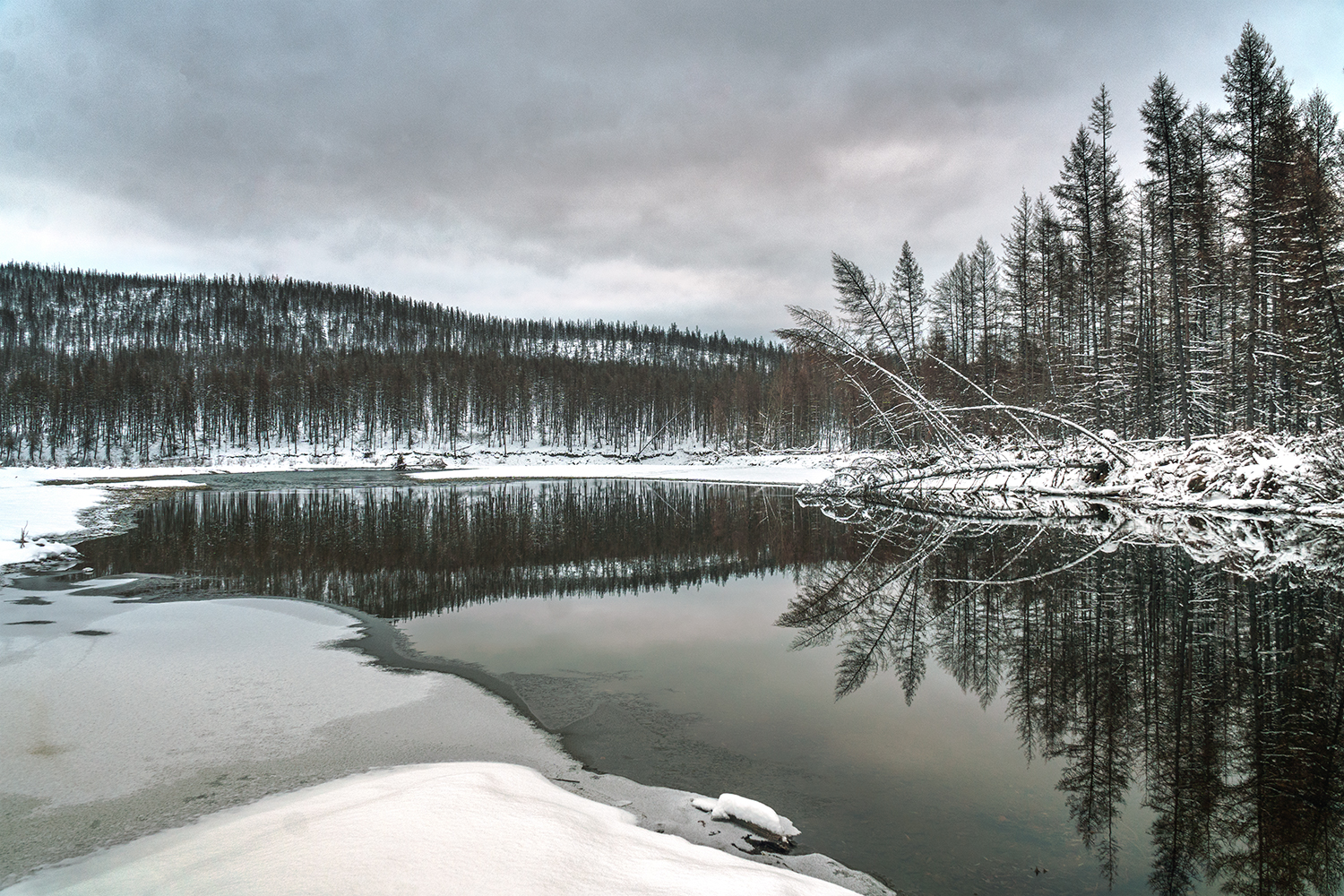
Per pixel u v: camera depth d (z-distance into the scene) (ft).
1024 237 120.26
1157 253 100.78
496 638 28.96
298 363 338.34
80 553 52.39
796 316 75.00
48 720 18.93
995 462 75.77
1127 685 21.85
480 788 13.41
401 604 35.70
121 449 278.46
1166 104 83.61
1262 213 70.49
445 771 15.31
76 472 158.20
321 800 13.33
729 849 12.58
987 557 46.26
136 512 86.12
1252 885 11.42
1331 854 12.41
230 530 67.67
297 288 602.85
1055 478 71.31
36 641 27.20
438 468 243.19
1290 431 80.69
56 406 270.67
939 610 32.73
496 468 221.66
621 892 8.98
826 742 18.06
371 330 551.59
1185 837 13.08
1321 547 41.60
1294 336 70.38
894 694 21.84
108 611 32.78
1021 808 14.33
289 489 135.74
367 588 39.99
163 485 136.15
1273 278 72.13
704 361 573.74
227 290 580.30
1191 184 82.33
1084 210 98.48
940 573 41.86
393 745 17.69
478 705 20.75
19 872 11.28
